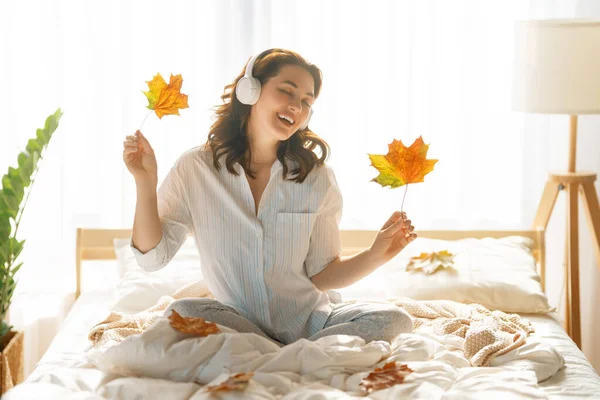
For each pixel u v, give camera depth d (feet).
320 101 10.59
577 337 10.05
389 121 10.66
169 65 10.41
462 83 10.57
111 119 10.43
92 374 6.45
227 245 7.28
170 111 6.81
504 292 8.95
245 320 7.03
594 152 10.86
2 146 10.23
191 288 8.74
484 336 7.21
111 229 9.98
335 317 7.36
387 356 6.62
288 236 7.32
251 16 10.40
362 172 10.71
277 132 7.04
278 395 5.86
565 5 10.53
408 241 7.34
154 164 6.83
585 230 11.18
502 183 10.76
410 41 10.51
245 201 7.29
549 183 10.14
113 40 10.32
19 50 10.17
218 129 7.40
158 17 10.35
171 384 5.88
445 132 10.67
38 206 10.40
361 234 10.14
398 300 8.48
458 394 5.88
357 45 10.52
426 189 10.73
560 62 9.31
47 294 10.55
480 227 10.82
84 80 10.34
